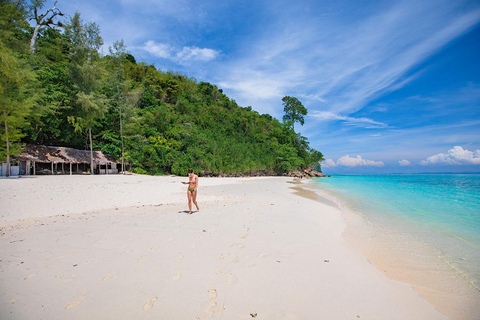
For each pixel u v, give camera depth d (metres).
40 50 34.03
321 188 24.02
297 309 3.17
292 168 52.59
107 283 3.69
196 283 3.73
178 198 13.23
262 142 54.59
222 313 3.03
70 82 28.48
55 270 4.10
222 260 4.64
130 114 33.09
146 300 3.26
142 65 52.53
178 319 2.88
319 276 4.18
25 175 22.81
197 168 35.47
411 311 3.30
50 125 26.70
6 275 3.90
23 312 2.95
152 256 4.75
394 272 4.61
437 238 6.82
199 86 63.28
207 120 47.62
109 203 11.06
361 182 36.41
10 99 20.64
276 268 4.40
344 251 5.55
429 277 4.45
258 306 3.19
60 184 16.06
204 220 7.82
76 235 6.01
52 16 37.19
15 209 8.96
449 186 27.38
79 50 28.05
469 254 5.63
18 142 24.73
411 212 10.77
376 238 6.79
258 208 10.41
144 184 19.22
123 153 31.27
